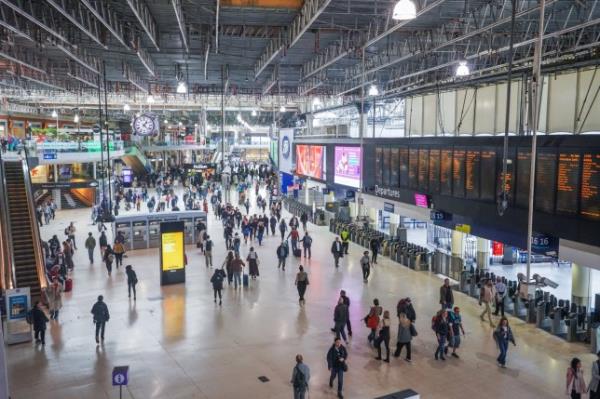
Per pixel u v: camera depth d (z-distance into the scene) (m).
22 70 36.03
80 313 17.31
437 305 18.27
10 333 14.69
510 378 12.73
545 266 25.56
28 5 19.70
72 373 12.82
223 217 33.38
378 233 28.41
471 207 18.31
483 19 19.39
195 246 28.66
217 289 18.25
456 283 21.08
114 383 9.75
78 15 20.08
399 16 10.20
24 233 21.31
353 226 30.30
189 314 17.16
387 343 13.65
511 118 18.64
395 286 20.67
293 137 44.12
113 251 23.48
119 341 14.88
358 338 15.29
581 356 14.09
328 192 33.97
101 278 21.73
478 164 17.89
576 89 15.91
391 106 40.91
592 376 10.78
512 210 16.31
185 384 12.27
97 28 23.14
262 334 15.42
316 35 24.75
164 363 13.41
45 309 17.69
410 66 34.00
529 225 10.85
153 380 12.46
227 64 36.28
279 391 11.95
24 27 22.80
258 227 29.11
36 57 32.12
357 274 22.52
